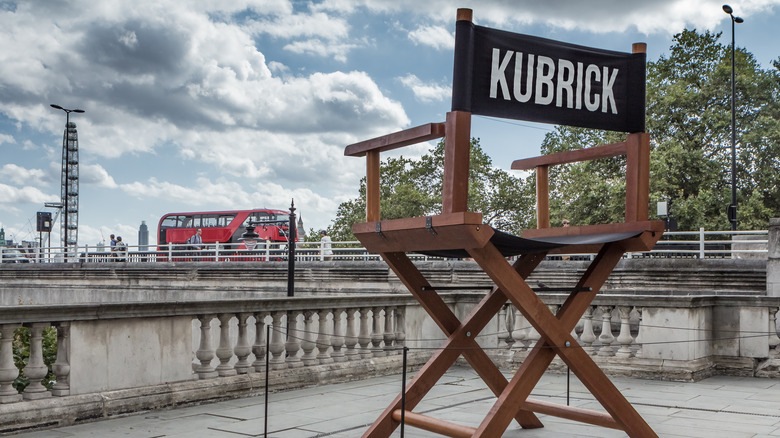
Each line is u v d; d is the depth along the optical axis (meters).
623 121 5.53
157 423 6.89
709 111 34.66
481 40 4.89
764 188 34.69
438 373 5.70
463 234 4.74
